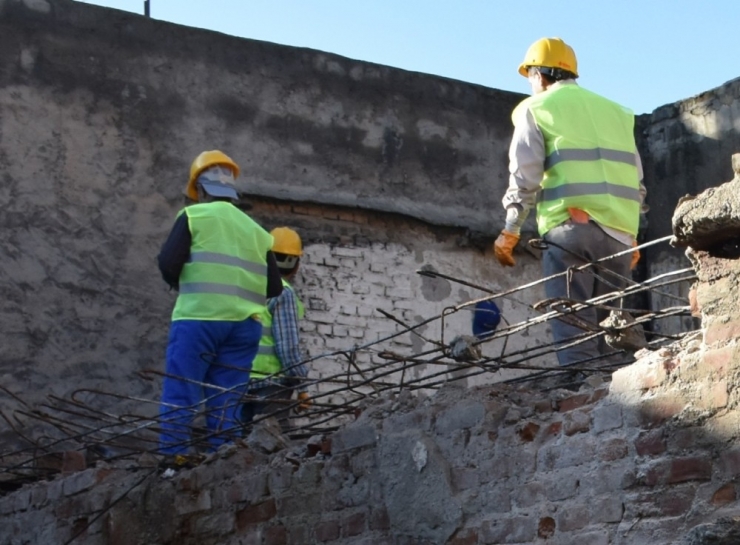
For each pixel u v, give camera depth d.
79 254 12.18
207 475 7.86
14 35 12.35
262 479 7.51
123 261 12.30
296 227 13.04
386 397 7.18
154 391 12.17
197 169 9.55
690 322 13.30
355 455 7.02
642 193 8.58
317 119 13.27
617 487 5.67
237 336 8.98
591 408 5.91
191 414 8.42
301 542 7.18
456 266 13.59
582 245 7.96
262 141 13.01
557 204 8.09
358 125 13.44
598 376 6.57
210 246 8.96
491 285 13.69
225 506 7.70
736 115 13.86
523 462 6.11
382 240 13.34
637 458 5.62
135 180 12.49
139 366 12.16
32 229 12.08
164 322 12.34
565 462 5.93
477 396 6.46
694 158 14.12
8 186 12.09
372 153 13.43
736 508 5.23
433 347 13.20
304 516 7.21
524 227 13.91
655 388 5.63
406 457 6.64
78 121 12.41
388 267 13.28
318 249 13.05
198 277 8.91
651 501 5.53
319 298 12.93
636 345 6.59
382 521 6.75
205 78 12.92
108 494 8.39
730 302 5.46
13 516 9.21
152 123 12.65
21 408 11.62
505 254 8.17
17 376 11.75
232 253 9.00
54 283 12.06
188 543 7.87
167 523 8.00
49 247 12.10
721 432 5.36
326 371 12.73
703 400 5.45
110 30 12.67
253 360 9.06
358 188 13.29
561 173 8.12
